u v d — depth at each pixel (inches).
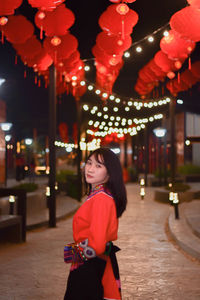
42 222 392.5
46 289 195.8
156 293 191.3
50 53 290.2
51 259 257.3
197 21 205.9
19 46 289.0
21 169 998.4
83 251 91.8
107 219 92.7
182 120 1087.0
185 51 268.4
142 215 480.7
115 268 99.1
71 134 1190.9
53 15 237.8
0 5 203.8
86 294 93.0
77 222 97.4
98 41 269.9
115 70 362.9
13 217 304.2
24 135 1162.0
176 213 419.2
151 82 401.4
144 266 242.1
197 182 902.4
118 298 95.6
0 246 301.0
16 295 186.9
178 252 282.2
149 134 1338.6
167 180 932.6
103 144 1134.4
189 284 205.6
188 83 372.2
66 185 705.6
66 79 404.2
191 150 1040.2
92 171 100.2
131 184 1058.1
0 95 801.6
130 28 229.5
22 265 242.1
